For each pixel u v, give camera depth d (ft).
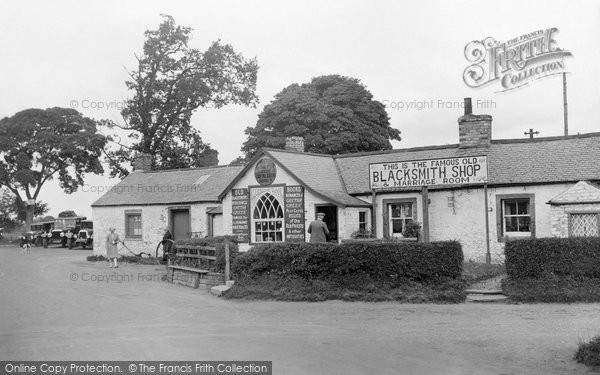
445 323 41.88
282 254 60.18
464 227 75.51
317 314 47.67
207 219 105.91
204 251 70.13
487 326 40.27
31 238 183.93
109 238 96.94
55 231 172.04
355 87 167.94
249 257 62.44
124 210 116.06
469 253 75.05
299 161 84.74
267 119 163.73
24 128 184.55
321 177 83.76
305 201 78.84
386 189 78.28
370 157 89.35
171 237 104.47
